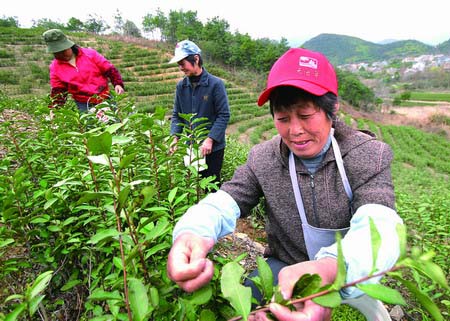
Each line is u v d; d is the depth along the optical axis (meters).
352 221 1.14
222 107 3.63
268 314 0.71
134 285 0.86
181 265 0.89
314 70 1.24
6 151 2.84
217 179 3.85
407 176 21.78
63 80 3.97
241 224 3.69
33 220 1.55
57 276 1.74
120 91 4.37
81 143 1.84
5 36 51.72
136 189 1.72
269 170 1.52
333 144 1.38
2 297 1.72
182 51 3.39
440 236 3.20
